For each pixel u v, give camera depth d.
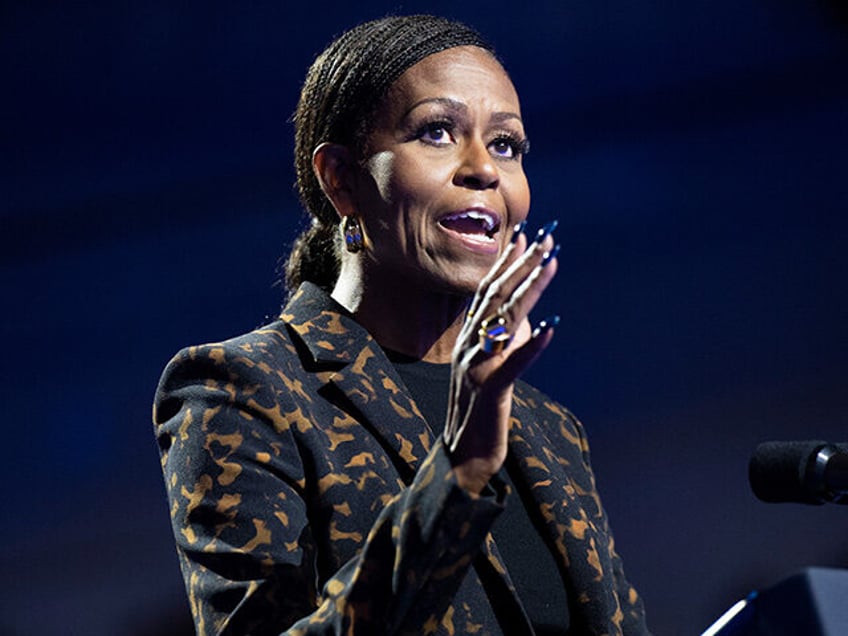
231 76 21.56
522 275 5.10
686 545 20.42
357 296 7.00
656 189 21.44
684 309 21.14
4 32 21.62
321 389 6.57
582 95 21.62
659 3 21.67
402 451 6.41
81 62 21.64
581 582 6.56
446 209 6.68
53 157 21.73
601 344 21.08
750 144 21.47
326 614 5.44
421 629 5.37
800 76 21.50
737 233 21.30
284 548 5.99
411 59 6.84
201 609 6.00
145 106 21.62
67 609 21.23
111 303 21.61
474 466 5.24
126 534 21.30
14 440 21.61
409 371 6.94
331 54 7.16
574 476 7.31
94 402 21.56
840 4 21.34
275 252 21.38
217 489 6.09
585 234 21.38
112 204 21.69
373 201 6.84
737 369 20.95
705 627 20.00
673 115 21.59
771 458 6.09
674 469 20.70
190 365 6.41
